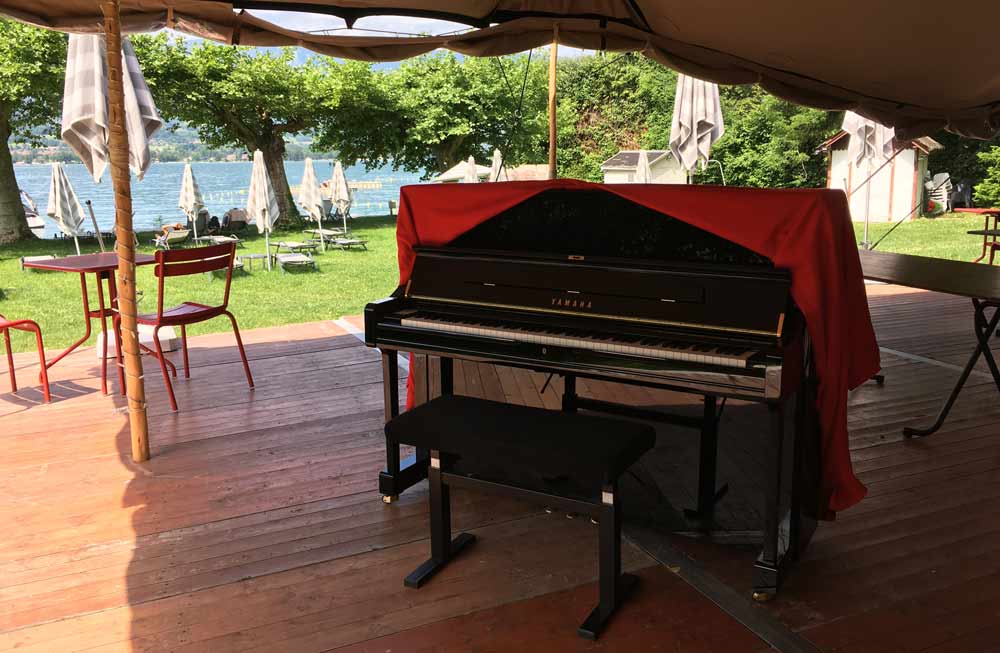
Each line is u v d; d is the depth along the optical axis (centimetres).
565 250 287
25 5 422
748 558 272
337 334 650
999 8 385
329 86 1925
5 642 228
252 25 489
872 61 519
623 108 2744
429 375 346
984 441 384
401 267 324
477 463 330
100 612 244
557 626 232
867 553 274
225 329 769
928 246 1422
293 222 1955
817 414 256
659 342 246
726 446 274
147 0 450
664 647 221
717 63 608
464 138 2316
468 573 264
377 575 263
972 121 643
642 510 294
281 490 337
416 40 545
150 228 1989
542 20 559
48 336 762
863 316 260
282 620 237
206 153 9156
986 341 381
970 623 230
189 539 293
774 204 239
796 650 218
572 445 228
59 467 367
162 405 460
